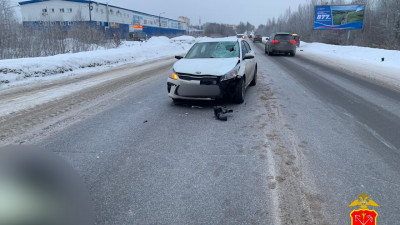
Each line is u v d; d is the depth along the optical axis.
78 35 23.88
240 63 6.22
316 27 31.44
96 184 2.82
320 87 8.02
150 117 5.13
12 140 3.97
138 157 3.44
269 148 3.67
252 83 8.17
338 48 25.08
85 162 3.30
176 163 3.28
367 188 2.72
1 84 8.32
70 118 5.05
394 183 2.82
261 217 2.31
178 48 28.19
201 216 2.33
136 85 8.38
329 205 2.46
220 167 3.17
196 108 5.74
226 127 4.54
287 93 7.16
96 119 5.00
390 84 8.59
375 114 5.29
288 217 2.30
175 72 5.73
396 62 14.59
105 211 2.40
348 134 4.20
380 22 29.45
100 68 12.81
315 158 3.38
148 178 2.94
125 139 4.04
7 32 16.81
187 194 2.65
